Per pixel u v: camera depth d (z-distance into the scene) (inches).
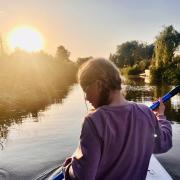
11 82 773.9
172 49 1422.2
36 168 209.3
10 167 212.7
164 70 1318.9
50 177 193.6
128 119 52.0
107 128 49.8
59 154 238.2
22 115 429.7
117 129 50.6
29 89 740.7
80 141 50.6
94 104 54.6
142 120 53.2
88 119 50.4
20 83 789.9
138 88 869.8
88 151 49.0
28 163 219.5
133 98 623.5
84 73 53.1
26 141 281.4
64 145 263.1
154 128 55.2
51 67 1301.7
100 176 51.8
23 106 514.9
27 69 936.9
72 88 933.2
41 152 244.8
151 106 69.3
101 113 50.8
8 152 248.7
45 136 297.7
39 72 1043.3
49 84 991.6
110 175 51.3
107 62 53.4
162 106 68.5
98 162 49.7
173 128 315.6
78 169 49.4
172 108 447.5
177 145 247.6
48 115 424.5
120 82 53.6
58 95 713.6
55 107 505.7
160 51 1433.3
